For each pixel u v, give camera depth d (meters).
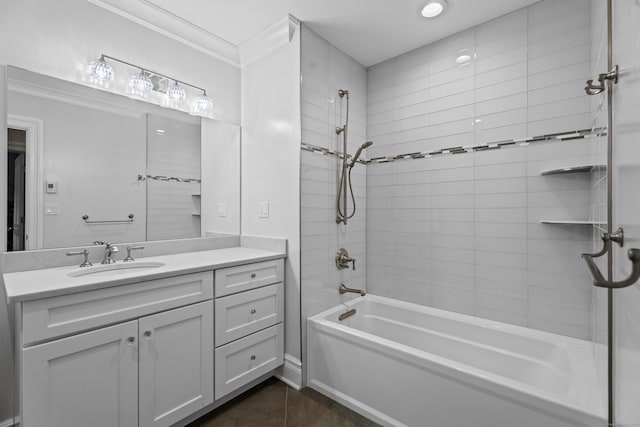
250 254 2.03
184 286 1.55
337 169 2.33
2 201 1.45
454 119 2.14
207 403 1.63
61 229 1.61
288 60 2.08
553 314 1.77
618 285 0.66
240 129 2.45
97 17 1.74
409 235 2.38
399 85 2.43
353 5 1.85
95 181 1.73
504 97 1.93
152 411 1.41
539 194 1.80
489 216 1.99
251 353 1.87
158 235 1.99
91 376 1.23
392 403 1.61
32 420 1.09
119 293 1.31
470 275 2.08
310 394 1.93
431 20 2.00
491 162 1.98
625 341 0.83
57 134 1.60
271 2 1.83
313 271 2.12
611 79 0.94
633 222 0.73
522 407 1.22
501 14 1.92
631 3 0.78
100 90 1.75
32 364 1.09
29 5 1.52
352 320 2.31
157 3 1.85
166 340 1.47
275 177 2.17
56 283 1.22
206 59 2.25
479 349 1.92
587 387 1.27
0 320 1.42
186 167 2.13
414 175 2.35
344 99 2.40
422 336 2.16
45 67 1.57
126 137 1.85
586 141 1.65
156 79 1.99
